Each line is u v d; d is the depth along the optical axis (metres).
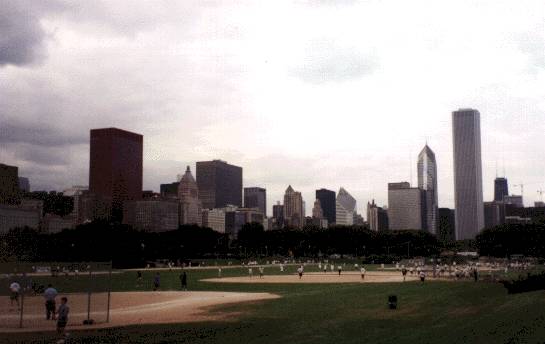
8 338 38.84
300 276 124.12
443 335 36.84
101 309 59.38
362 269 117.69
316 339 37.31
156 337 38.94
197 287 94.94
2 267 61.84
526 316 43.91
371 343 35.03
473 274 112.69
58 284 100.38
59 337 39.16
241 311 56.16
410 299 65.88
